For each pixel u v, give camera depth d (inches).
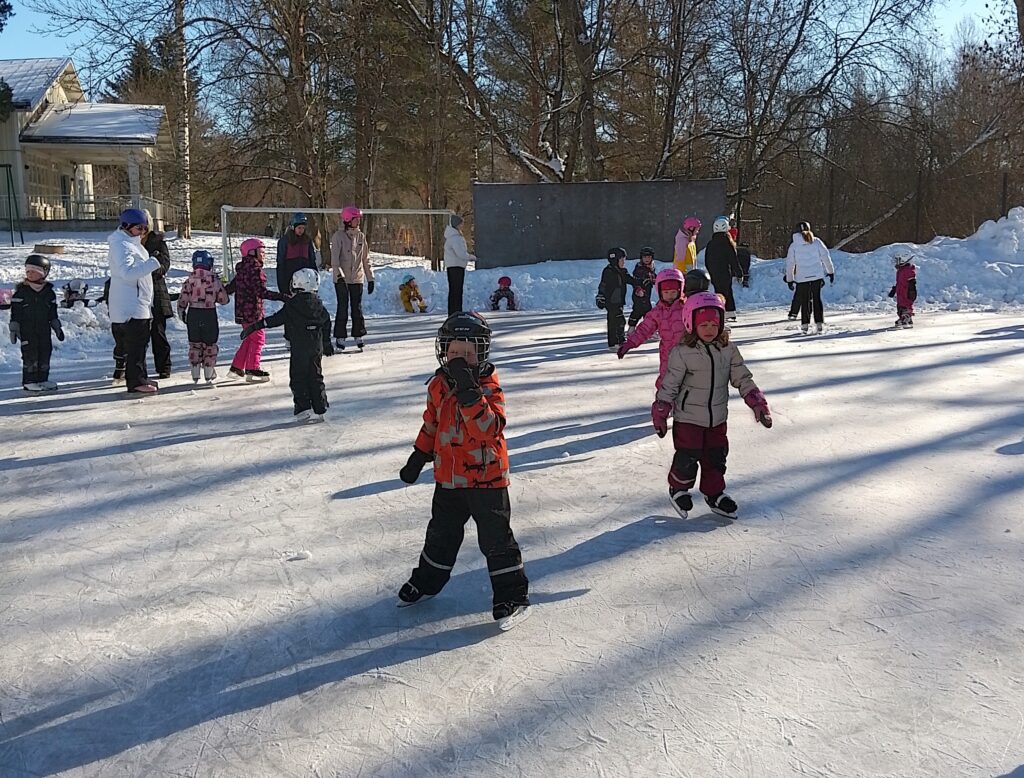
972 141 1306.6
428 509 215.8
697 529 197.8
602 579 170.7
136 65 1047.6
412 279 737.6
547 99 1241.4
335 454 270.5
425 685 132.6
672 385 201.2
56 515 216.8
